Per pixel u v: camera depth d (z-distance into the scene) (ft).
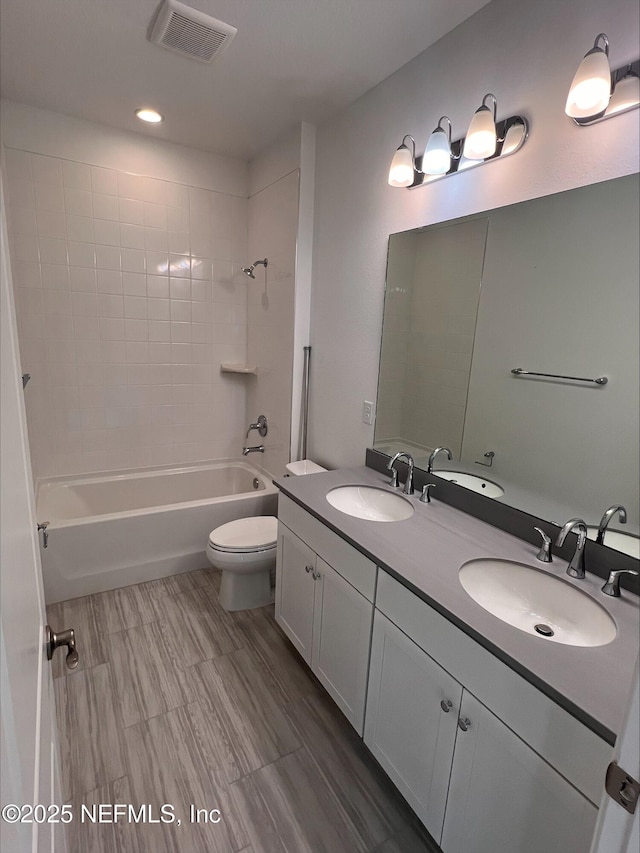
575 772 2.77
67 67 6.52
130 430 10.12
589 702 2.75
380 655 4.61
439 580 4.08
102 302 9.32
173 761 5.09
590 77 3.74
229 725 5.59
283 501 6.61
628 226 3.95
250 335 10.84
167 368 10.28
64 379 9.23
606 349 4.19
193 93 7.16
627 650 3.24
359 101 7.07
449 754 3.76
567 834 2.84
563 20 4.26
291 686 6.25
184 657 6.71
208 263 10.28
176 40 5.73
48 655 2.71
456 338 5.80
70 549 7.87
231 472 11.34
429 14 5.15
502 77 4.87
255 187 10.00
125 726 5.51
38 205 8.41
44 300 8.78
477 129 4.74
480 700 3.43
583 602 3.96
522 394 5.01
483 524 5.36
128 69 6.54
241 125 8.28
